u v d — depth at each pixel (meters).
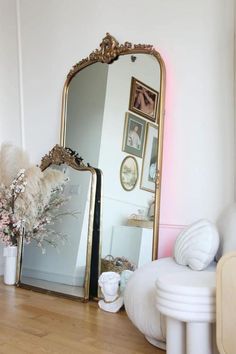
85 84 3.06
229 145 2.35
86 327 2.14
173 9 2.62
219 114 2.40
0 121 3.69
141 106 2.71
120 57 2.86
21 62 3.56
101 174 2.88
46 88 3.37
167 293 1.45
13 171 3.09
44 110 3.37
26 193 2.96
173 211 2.55
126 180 2.75
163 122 2.57
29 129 3.48
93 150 2.96
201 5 2.50
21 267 3.18
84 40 3.11
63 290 2.86
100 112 2.96
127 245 2.67
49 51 3.36
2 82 3.69
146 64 2.70
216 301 1.34
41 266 3.09
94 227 2.84
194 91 2.51
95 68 3.01
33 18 3.48
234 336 1.29
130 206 2.70
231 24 2.38
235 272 1.31
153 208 2.57
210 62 2.45
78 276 2.84
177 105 2.57
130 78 2.79
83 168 2.96
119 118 2.84
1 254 3.56
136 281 1.91
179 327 1.49
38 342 1.90
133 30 2.81
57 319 2.27
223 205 2.35
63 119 3.16
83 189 2.95
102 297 2.66
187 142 2.52
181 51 2.57
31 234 3.13
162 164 2.60
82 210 2.93
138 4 2.79
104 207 2.83
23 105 3.54
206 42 2.47
